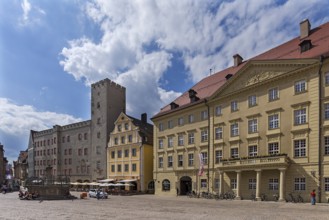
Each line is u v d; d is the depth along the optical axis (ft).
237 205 111.65
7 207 107.45
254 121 147.95
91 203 127.44
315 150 121.39
